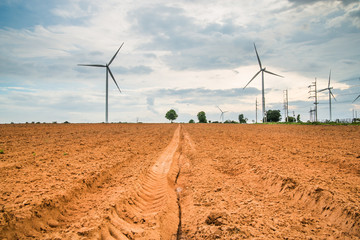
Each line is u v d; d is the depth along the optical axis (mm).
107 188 9289
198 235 6234
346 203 6719
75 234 5391
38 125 40781
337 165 11977
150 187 10406
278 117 101250
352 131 33812
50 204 6574
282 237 5777
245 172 11938
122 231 6043
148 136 30781
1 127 33344
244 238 5805
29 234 5305
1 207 6047
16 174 9617
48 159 12734
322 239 5621
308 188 8188
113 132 34156
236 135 31891
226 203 8102
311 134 30922
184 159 17000
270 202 8180
